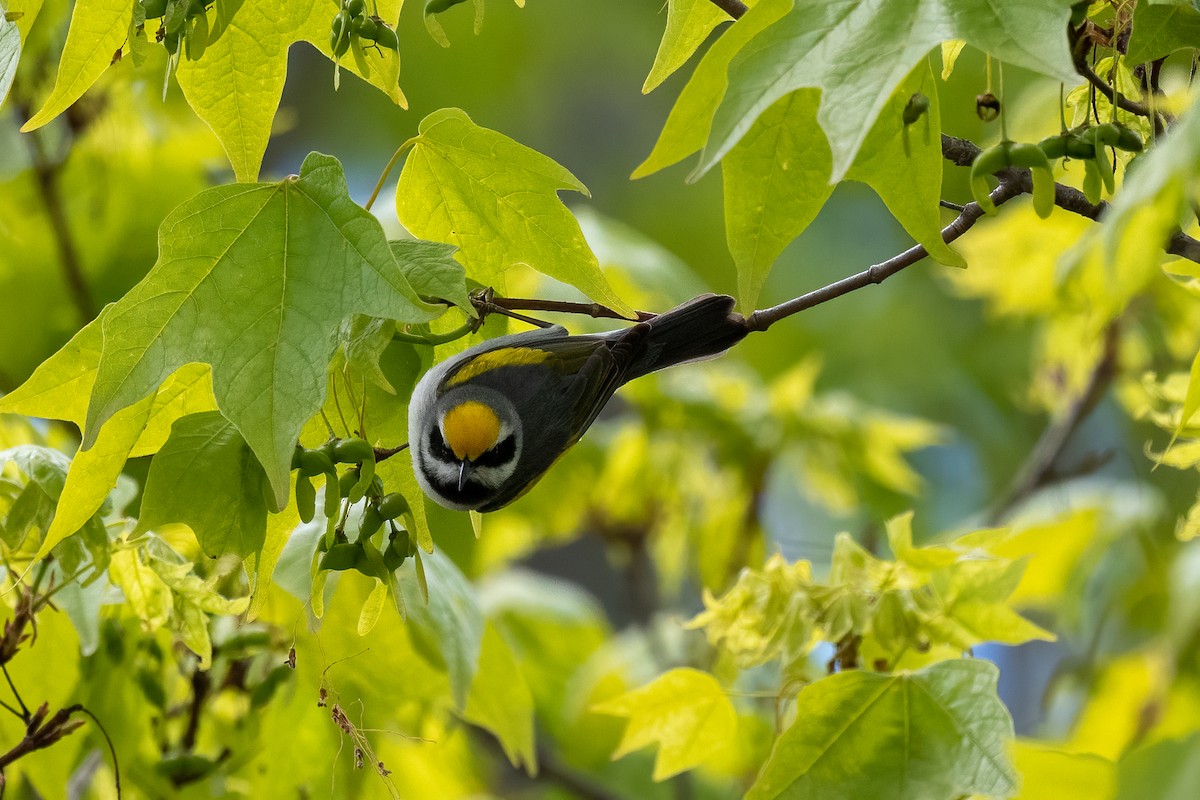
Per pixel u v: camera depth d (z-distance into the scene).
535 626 11.70
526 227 5.99
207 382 5.59
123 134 10.45
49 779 6.98
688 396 10.96
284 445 4.73
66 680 6.97
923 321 15.34
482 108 16.45
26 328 10.58
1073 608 11.08
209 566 6.25
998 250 11.02
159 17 5.55
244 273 5.01
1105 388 10.99
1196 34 4.98
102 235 10.83
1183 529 6.34
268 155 16.91
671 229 16.61
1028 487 11.15
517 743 8.11
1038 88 10.70
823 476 11.18
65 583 5.85
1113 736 10.86
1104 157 4.98
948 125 13.56
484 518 11.34
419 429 7.39
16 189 10.39
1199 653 10.40
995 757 5.69
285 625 7.45
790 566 6.93
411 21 15.95
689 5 5.74
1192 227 5.82
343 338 5.11
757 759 9.73
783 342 15.20
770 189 5.29
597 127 18.30
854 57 4.32
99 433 5.30
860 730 5.94
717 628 6.87
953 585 6.69
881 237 15.72
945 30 4.27
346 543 5.05
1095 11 5.74
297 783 7.75
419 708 8.41
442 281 5.17
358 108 16.77
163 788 7.34
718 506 11.12
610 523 11.55
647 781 12.02
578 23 17.08
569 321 10.59
